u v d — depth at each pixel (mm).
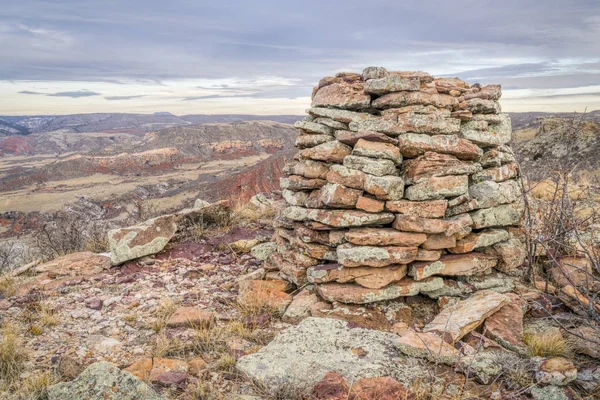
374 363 3805
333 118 5711
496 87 5949
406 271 5141
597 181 9484
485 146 5715
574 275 5273
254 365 3785
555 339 4031
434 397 3305
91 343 4414
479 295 4902
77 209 63250
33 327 4664
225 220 8852
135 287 6047
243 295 5465
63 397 3221
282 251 6168
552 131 15633
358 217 5070
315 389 3359
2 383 3596
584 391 3451
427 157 5137
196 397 3412
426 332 4207
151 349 4301
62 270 6773
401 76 5363
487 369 3645
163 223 7484
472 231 5465
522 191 5730
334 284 5102
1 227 55938
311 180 5668
